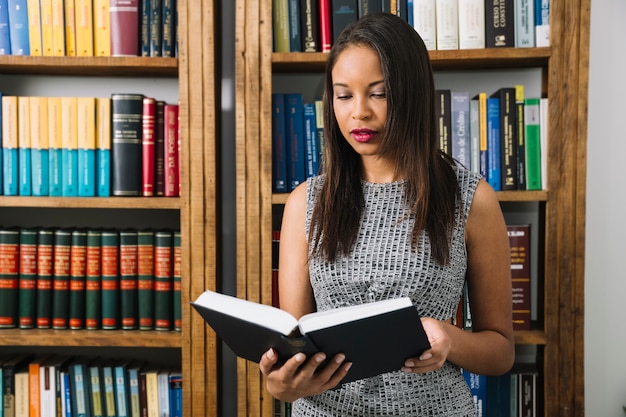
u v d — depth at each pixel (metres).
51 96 1.92
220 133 1.83
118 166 1.69
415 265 1.04
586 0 1.55
